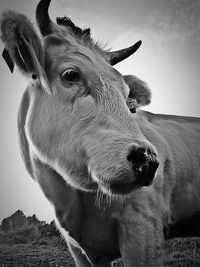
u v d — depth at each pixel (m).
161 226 0.93
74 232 0.93
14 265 1.96
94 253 0.95
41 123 0.84
